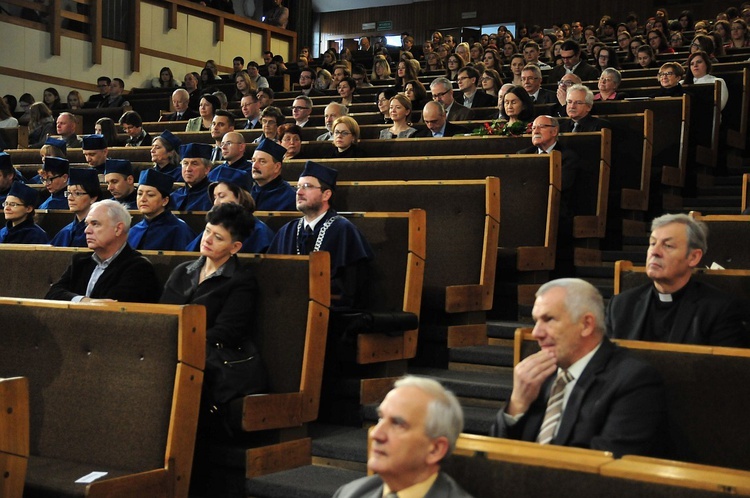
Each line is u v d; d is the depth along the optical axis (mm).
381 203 5949
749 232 4719
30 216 6414
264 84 16547
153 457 3703
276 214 5688
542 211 6145
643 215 7570
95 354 3900
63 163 7523
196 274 4578
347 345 4773
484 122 8273
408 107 8398
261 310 4480
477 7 24391
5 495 3150
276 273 4488
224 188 5246
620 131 7477
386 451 2260
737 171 8727
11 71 15867
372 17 25531
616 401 2873
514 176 6250
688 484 2092
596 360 2957
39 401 3988
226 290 4414
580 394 2922
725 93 8938
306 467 4309
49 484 3471
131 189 6938
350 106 11453
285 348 4395
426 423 2254
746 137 9305
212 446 4199
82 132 14523
